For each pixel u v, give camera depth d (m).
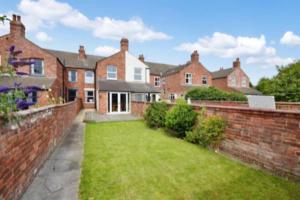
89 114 17.05
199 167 4.46
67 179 3.69
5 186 2.35
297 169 3.55
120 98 19.31
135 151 5.71
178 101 7.88
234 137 5.13
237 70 31.28
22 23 16.22
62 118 7.20
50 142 5.15
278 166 3.92
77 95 22.77
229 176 3.96
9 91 2.44
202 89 20.03
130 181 3.68
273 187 3.46
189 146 6.32
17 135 2.76
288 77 17.78
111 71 21.53
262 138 4.30
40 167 4.16
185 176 3.95
